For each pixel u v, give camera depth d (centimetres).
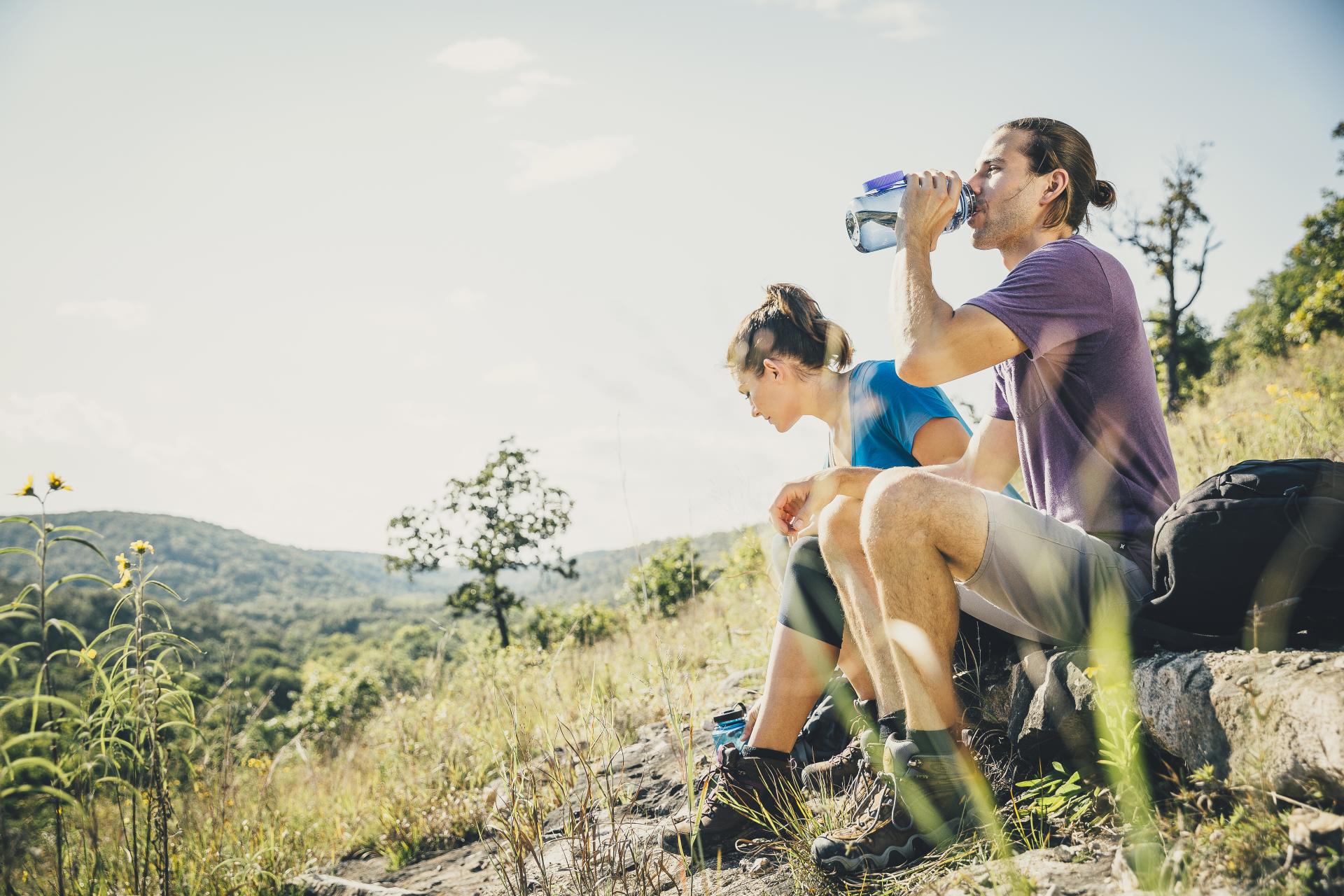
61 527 213
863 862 192
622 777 303
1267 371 1352
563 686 403
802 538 250
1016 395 222
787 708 243
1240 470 173
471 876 305
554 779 252
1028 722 208
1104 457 208
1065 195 236
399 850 368
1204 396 1437
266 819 402
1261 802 145
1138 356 210
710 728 362
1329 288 1409
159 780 254
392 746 513
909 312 216
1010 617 222
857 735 258
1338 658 149
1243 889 133
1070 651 200
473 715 513
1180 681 168
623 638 601
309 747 573
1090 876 158
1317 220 2458
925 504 187
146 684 240
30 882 221
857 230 252
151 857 291
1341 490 160
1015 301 205
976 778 193
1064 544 190
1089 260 209
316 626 7844
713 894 212
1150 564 200
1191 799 159
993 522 187
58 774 195
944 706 192
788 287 293
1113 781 182
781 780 241
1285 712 145
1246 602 167
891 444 270
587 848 234
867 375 271
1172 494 209
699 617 556
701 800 236
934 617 190
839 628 243
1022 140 237
